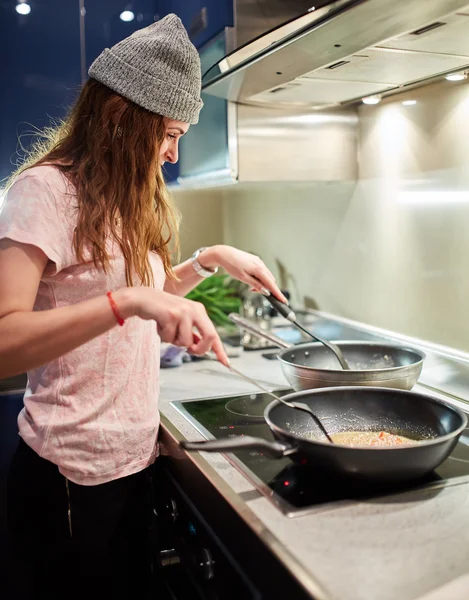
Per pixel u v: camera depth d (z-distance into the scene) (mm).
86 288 1035
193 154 1912
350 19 925
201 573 965
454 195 1410
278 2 1371
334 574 682
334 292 1924
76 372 1051
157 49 1016
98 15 1879
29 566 1182
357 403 1104
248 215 2418
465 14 894
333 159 1741
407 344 1577
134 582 1194
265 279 1388
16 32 1808
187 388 1469
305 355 1472
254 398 1369
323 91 1489
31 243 919
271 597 736
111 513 1111
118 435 1084
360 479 849
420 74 1305
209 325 905
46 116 1869
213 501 914
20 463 1147
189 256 2588
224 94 1538
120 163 1045
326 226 1934
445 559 709
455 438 862
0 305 894
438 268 1482
